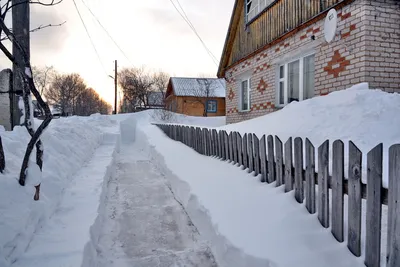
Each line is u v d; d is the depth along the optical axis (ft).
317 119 15.14
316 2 21.18
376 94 14.92
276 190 9.34
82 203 10.42
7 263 6.07
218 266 8.29
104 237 10.09
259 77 30.25
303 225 7.38
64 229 8.21
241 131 20.18
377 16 16.87
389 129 12.56
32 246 7.08
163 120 58.39
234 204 9.65
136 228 10.98
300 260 6.23
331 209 7.22
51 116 8.68
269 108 28.37
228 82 39.45
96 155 21.80
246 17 32.91
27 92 8.77
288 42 24.80
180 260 8.70
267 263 6.43
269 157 10.27
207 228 9.77
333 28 18.70
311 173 7.75
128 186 16.75
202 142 18.90
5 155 9.86
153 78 121.19
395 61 17.26
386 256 5.37
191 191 12.32
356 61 17.35
